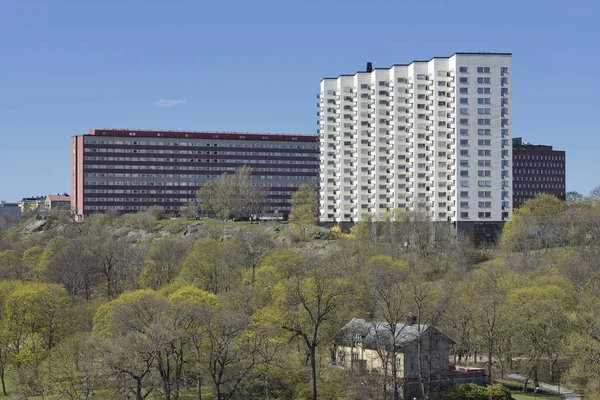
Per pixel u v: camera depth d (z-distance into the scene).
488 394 129.12
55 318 153.62
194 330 127.62
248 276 194.62
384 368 128.00
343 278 168.88
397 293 158.62
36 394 122.75
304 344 148.88
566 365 159.62
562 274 192.00
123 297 152.38
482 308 150.12
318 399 129.00
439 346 140.75
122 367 116.81
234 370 130.00
